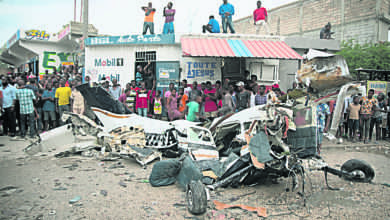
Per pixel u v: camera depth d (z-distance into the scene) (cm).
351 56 1747
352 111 970
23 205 378
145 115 1005
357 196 446
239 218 359
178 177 479
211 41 1113
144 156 606
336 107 409
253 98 938
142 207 387
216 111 1005
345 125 1052
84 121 663
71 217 348
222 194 448
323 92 414
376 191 470
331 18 2164
